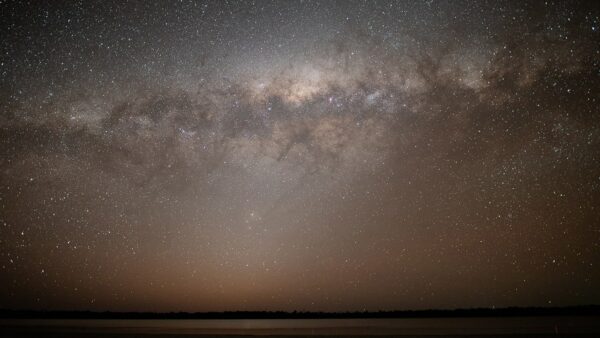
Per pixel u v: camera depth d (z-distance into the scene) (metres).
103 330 32.56
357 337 24.69
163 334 28.20
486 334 24.34
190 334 28.41
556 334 23.05
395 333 28.11
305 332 31.12
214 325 47.81
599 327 28.19
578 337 21.45
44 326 38.88
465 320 49.28
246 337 25.64
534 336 22.19
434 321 49.59
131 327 38.66
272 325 47.47
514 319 46.03
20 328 34.47
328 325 46.44
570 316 49.78
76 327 37.25
